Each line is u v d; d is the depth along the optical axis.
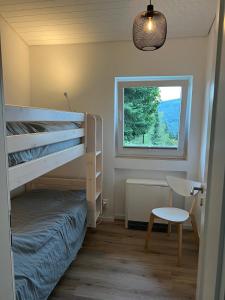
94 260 2.29
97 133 2.89
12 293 0.81
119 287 1.93
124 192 3.15
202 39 2.64
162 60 2.75
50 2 2.20
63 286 1.93
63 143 1.94
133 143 3.10
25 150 1.33
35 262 1.51
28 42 2.93
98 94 2.95
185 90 2.81
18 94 2.84
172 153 3.00
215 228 0.85
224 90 0.81
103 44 2.86
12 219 2.05
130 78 2.93
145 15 1.62
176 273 2.10
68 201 2.54
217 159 0.86
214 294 0.81
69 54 2.95
